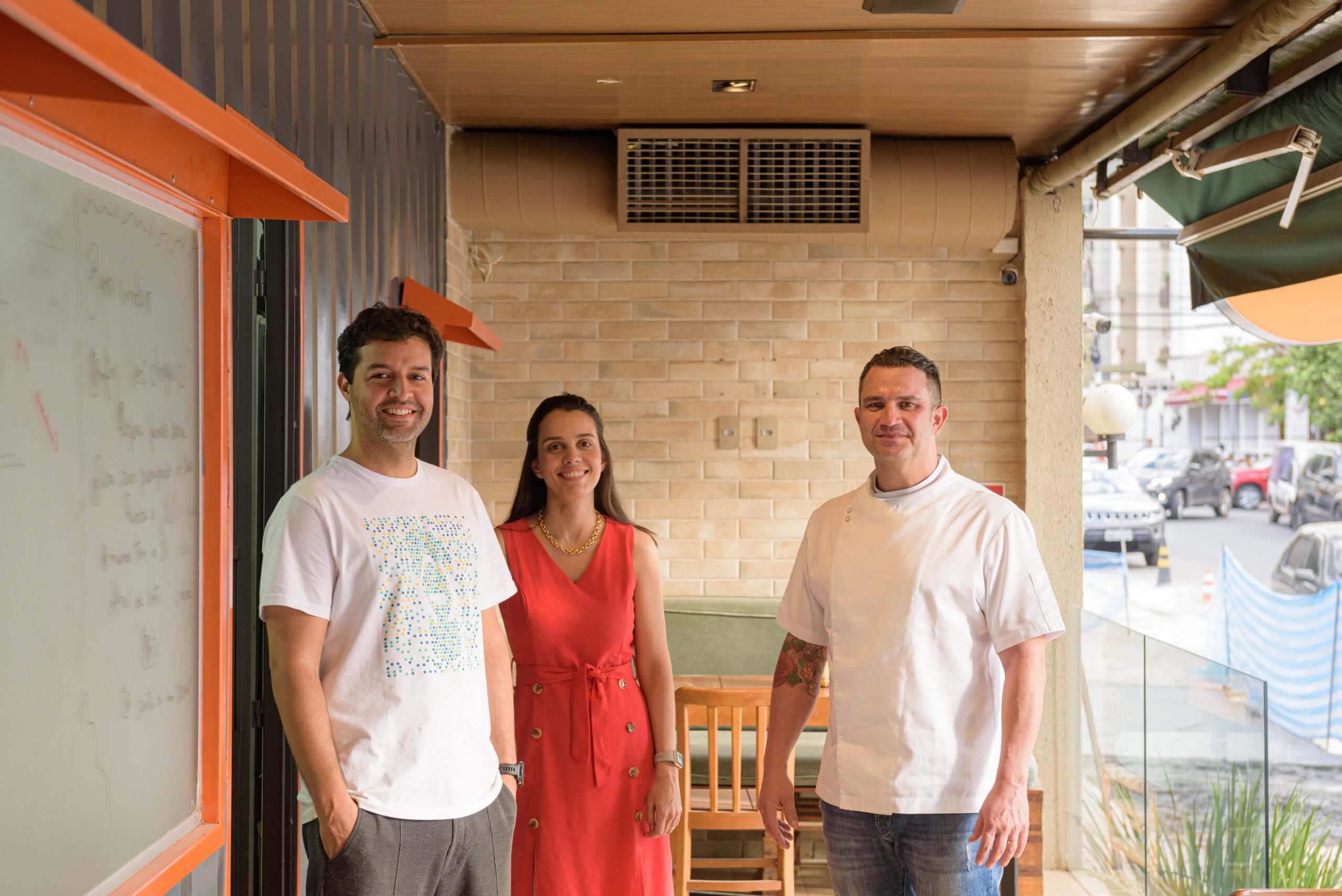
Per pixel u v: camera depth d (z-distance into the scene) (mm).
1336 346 16672
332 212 1754
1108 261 17781
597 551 2496
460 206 4496
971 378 4918
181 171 1681
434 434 4055
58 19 1012
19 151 1339
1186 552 13867
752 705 3270
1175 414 17656
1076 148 4234
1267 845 2914
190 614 1777
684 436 4941
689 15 3256
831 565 2314
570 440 2477
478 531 2053
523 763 2344
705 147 4371
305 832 1847
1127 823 3928
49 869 1396
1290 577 11219
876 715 2174
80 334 1469
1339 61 2980
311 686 1745
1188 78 3299
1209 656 6656
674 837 3322
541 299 4930
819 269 4934
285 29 2561
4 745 1311
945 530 2207
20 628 1344
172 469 1720
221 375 1822
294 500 1828
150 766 1658
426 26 3348
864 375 2330
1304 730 6137
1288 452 15375
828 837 2250
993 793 2082
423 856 1798
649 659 2514
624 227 4352
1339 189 3188
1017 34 3332
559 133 4500
